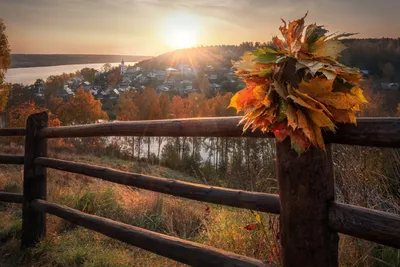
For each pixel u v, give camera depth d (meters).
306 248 1.52
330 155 1.51
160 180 2.33
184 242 2.15
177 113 61.56
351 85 1.36
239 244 2.95
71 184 6.74
